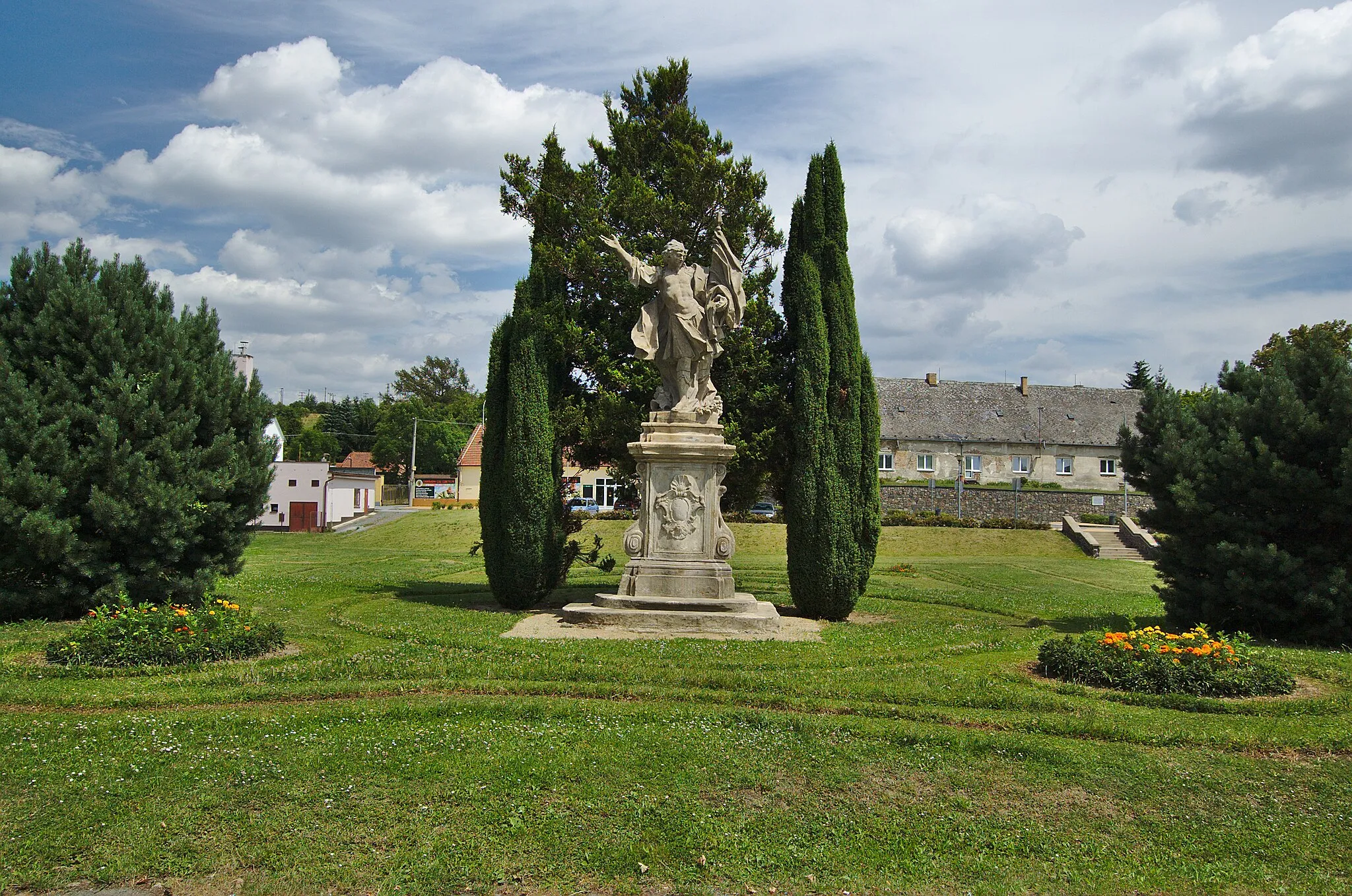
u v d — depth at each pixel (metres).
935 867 5.60
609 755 7.12
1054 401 65.62
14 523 12.38
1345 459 12.23
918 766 7.08
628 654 10.62
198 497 13.80
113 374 13.29
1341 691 9.37
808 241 16.22
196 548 14.15
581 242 16.73
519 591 15.28
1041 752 7.31
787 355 17.31
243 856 5.55
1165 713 8.47
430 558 31.42
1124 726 7.91
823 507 15.20
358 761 6.92
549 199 17.38
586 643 11.38
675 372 14.53
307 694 8.74
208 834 5.82
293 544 38.41
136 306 14.02
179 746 7.19
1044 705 8.59
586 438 16.86
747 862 5.61
